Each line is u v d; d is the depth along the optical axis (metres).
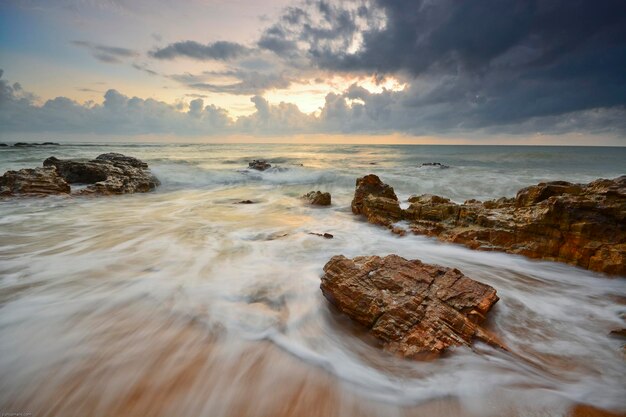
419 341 4.55
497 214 9.95
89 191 17.08
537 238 8.45
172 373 4.08
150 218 12.87
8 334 4.75
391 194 14.80
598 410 3.54
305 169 31.84
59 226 11.23
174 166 29.33
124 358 4.32
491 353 4.50
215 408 3.60
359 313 5.25
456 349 4.48
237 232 10.90
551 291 6.71
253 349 4.61
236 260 8.20
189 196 18.75
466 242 9.32
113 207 14.92
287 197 18.77
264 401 3.71
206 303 5.86
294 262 8.16
